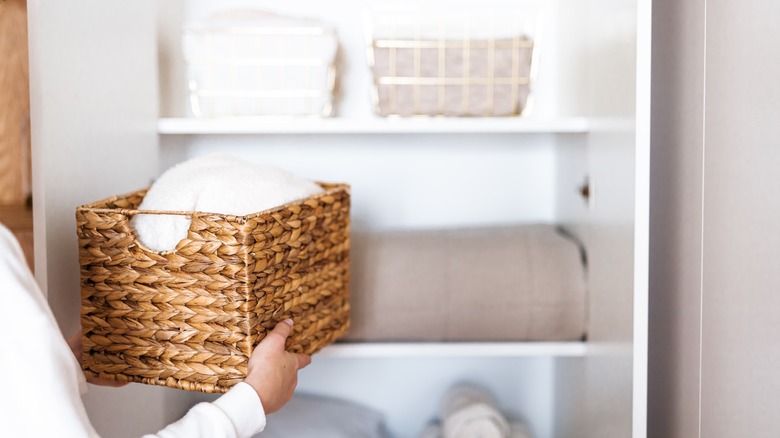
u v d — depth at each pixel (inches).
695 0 42.1
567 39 62.9
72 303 41.2
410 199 71.8
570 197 61.6
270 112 58.1
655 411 49.8
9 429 22.7
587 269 53.6
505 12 69.1
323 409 69.3
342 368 73.0
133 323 34.7
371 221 71.8
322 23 57.7
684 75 43.9
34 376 22.9
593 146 52.1
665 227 47.5
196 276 33.3
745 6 40.4
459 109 58.1
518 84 58.2
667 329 47.4
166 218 34.5
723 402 42.3
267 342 33.7
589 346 52.9
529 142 71.2
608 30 47.4
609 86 47.1
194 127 53.9
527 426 72.4
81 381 31.0
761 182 41.1
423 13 68.8
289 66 57.8
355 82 70.0
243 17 58.3
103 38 44.6
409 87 57.9
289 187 38.3
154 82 53.3
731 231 41.4
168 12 60.0
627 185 42.9
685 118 43.8
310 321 39.8
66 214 40.3
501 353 53.8
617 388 45.2
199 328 33.6
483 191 71.8
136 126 49.8
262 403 32.0
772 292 41.5
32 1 37.0
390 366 73.0
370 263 53.5
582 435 55.9
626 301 43.3
